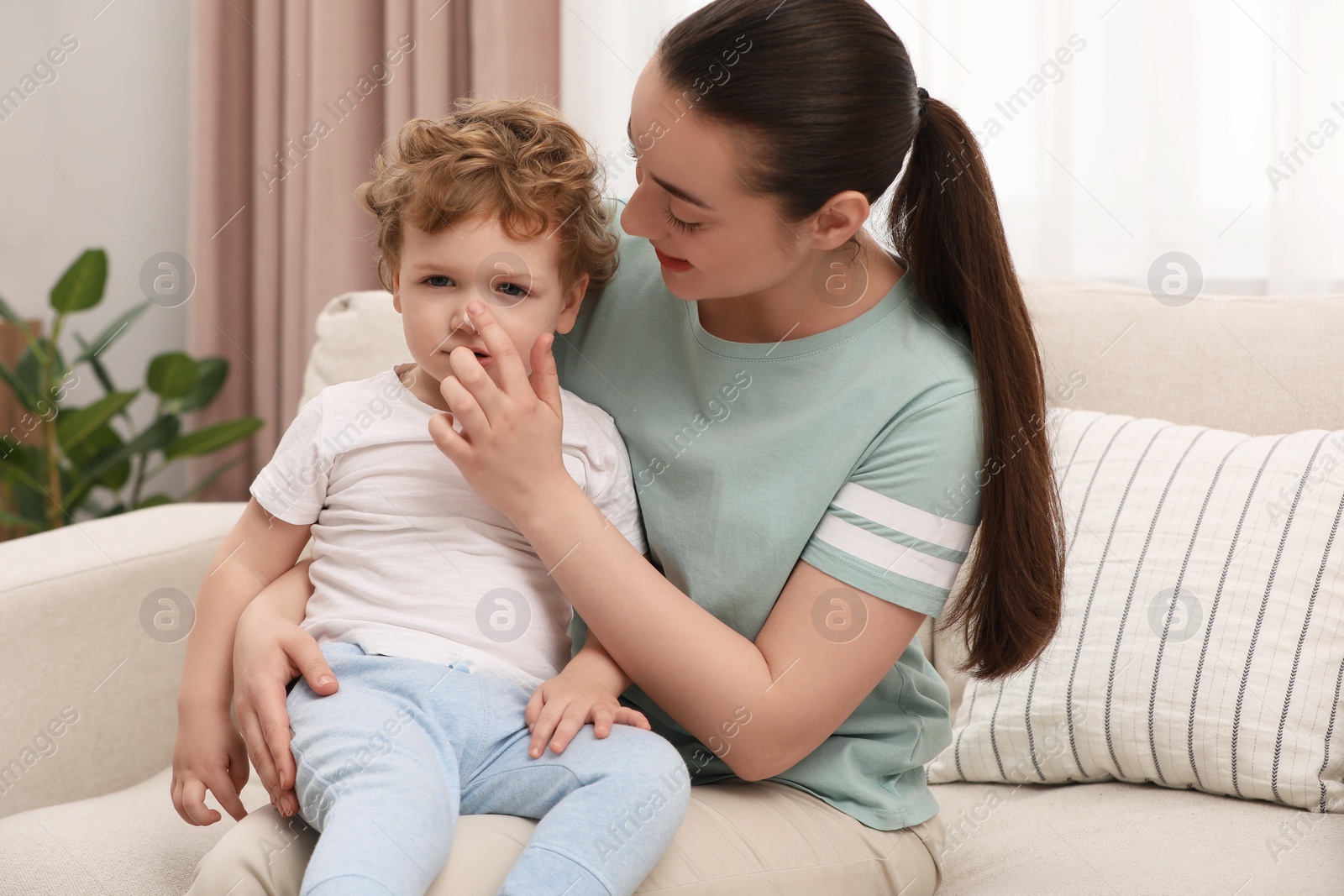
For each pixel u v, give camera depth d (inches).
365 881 23.2
